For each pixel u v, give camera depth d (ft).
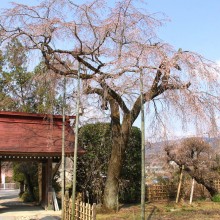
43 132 49.73
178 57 35.29
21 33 38.01
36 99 61.46
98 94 39.22
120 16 38.47
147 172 59.47
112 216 40.63
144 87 32.45
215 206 47.73
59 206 50.80
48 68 41.50
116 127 46.21
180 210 43.62
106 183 45.80
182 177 56.90
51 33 37.88
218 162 59.26
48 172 48.91
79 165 52.01
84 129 51.96
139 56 32.99
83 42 39.75
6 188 133.18
